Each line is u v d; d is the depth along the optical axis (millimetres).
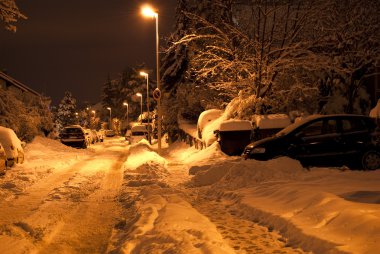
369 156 13266
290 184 9680
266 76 21453
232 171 11539
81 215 8875
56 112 115312
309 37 21953
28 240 6887
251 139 18609
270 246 6191
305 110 24125
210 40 23438
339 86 26438
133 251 5984
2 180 14281
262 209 7945
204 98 29797
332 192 8344
